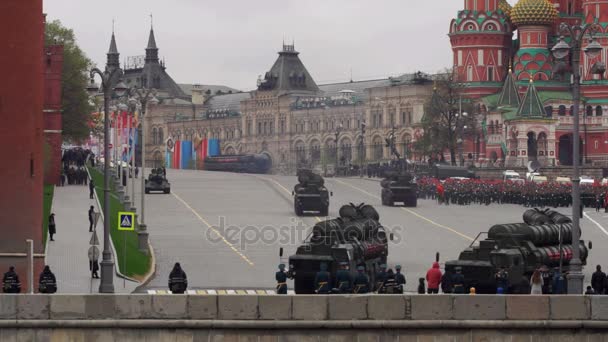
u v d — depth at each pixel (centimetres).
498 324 9650
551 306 9688
